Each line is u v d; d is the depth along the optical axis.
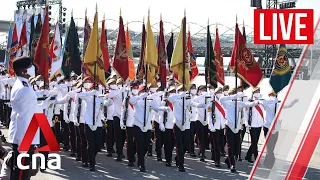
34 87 10.27
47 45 9.34
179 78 11.03
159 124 11.08
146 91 10.12
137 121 10.07
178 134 10.14
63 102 10.18
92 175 9.38
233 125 10.30
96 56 10.31
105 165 10.52
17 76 6.31
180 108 10.25
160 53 11.80
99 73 10.41
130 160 10.52
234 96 10.33
